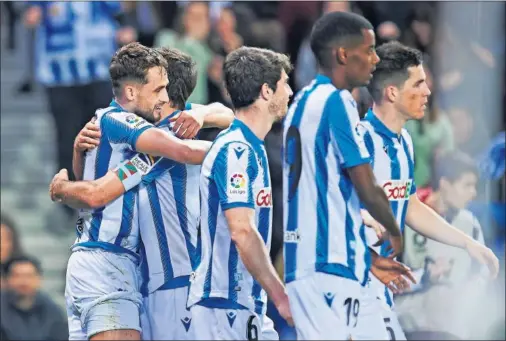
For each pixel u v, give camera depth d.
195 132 17.69
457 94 32.06
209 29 30.36
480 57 32.28
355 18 16.50
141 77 17.81
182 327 17.84
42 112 36.56
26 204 33.50
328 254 16.23
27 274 25.14
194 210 17.89
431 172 28.41
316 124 16.27
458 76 32.22
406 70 17.95
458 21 32.53
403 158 18.20
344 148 16.09
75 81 31.69
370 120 18.16
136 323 17.86
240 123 16.53
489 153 24.58
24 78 36.91
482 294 22.11
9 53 38.41
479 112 32.00
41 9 31.66
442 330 22.02
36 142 35.53
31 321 25.22
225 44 30.19
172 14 31.98
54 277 29.66
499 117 32.28
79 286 17.92
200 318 16.52
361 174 16.06
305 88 16.72
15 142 35.72
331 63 16.50
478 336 22.08
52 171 34.44
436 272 22.08
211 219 16.45
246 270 16.53
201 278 16.56
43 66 31.88
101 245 17.89
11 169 34.69
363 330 17.06
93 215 17.94
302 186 16.38
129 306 17.86
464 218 22.80
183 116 17.70
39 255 30.64
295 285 16.34
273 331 17.09
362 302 16.81
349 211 16.33
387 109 18.08
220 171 16.25
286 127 16.62
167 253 17.91
